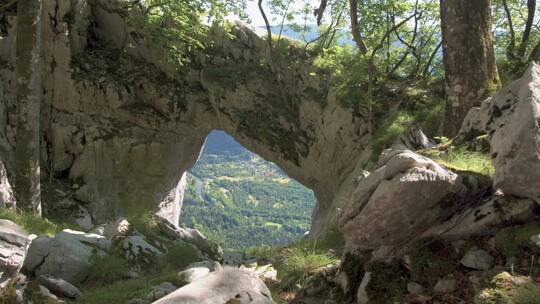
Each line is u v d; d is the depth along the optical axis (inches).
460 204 192.5
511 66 703.7
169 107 1006.4
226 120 988.6
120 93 985.5
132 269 354.6
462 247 190.5
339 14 974.4
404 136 403.5
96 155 978.1
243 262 388.8
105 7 1007.0
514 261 175.9
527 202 182.2
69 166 981.2
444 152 272.4
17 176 588.7
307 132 956.0
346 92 866.8
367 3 801.6
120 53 1030.4
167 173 1054.4
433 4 817.5
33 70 583.8
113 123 995.9
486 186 196.1
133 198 1022.4
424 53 910.4
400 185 179.8
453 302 175.5
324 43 1029.8
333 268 233.9
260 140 963.3
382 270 201.3
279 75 986.7
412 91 791.7
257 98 987.3
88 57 1001.5
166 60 1005.2
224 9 901.8
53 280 277.3
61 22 955.3
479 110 281.6
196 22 916.0
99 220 962.1
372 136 769.6
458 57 433.1
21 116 582.2
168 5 890.7
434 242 195.2
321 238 403.9
